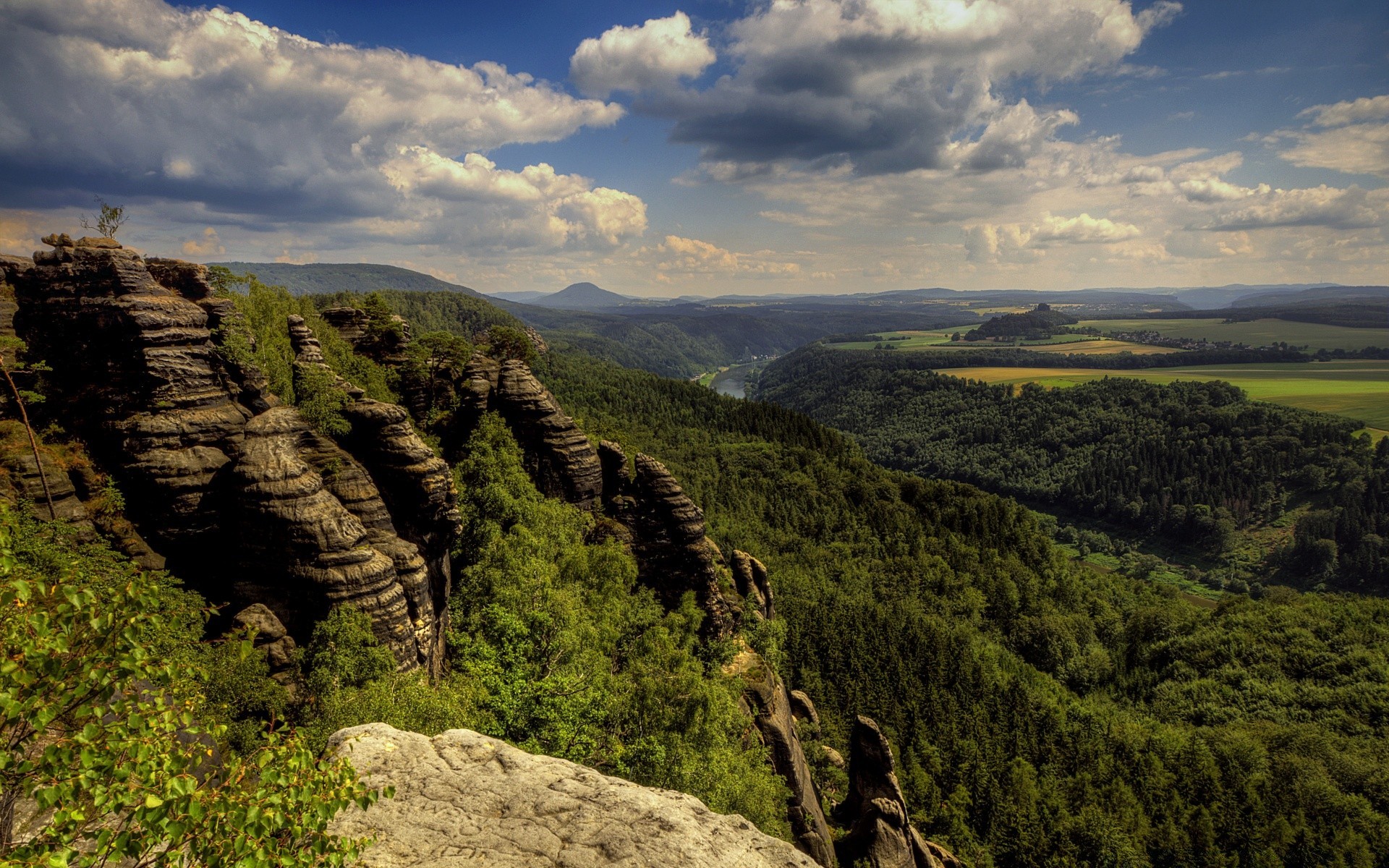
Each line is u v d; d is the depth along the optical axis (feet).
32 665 35.04
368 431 183.42
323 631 144.46
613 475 310.65
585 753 159.02
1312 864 313.94
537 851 46.85
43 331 153.99
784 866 48.39
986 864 305.53
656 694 190.80
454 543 233.35
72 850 34.76
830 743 359.05
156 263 180.24
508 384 308.19
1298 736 399.44
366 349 323.16
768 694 258.16
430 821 48.96
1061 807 333.01
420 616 167.22
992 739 385.91
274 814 38.09
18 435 141.18
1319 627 532.73
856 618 485.97
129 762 36.78
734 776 180.24
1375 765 372.17
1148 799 344.90
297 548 149.28
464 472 277.85
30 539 125.39
